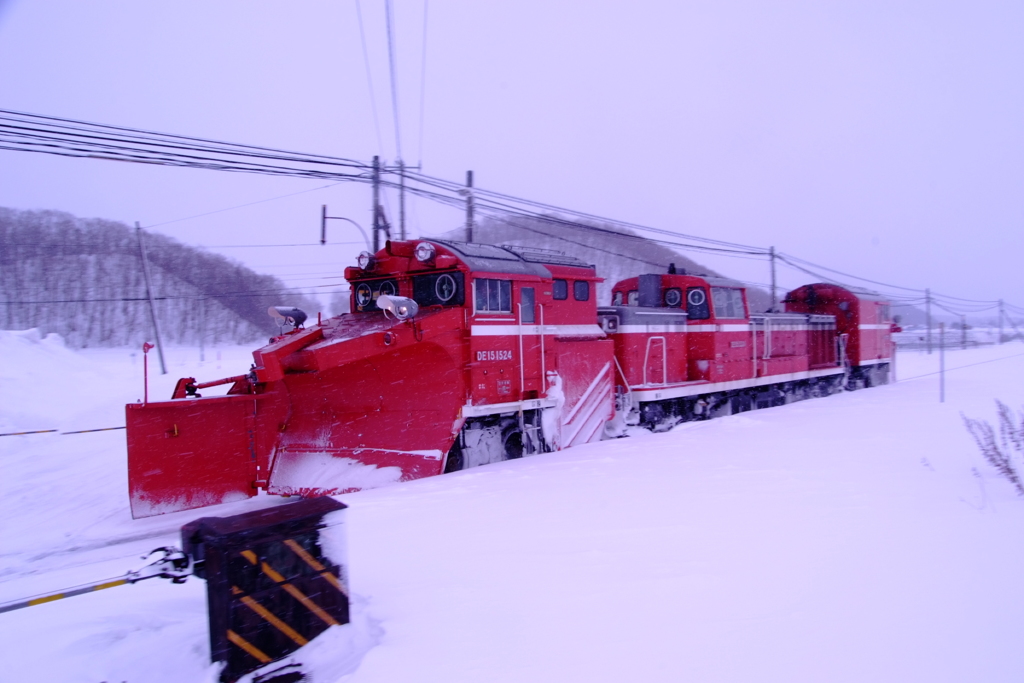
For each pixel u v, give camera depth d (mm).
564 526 5574
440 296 9430
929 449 8938
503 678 3020
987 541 4840
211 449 8328
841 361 21922
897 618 3561
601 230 21469
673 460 8641
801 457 8539
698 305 15023
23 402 18562
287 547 3344
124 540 7141
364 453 8969
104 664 3348
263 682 3137
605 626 3562
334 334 8844
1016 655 3123
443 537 5352
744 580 4180
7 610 3051
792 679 2939
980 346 64562
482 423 9492
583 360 11383
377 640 3490
